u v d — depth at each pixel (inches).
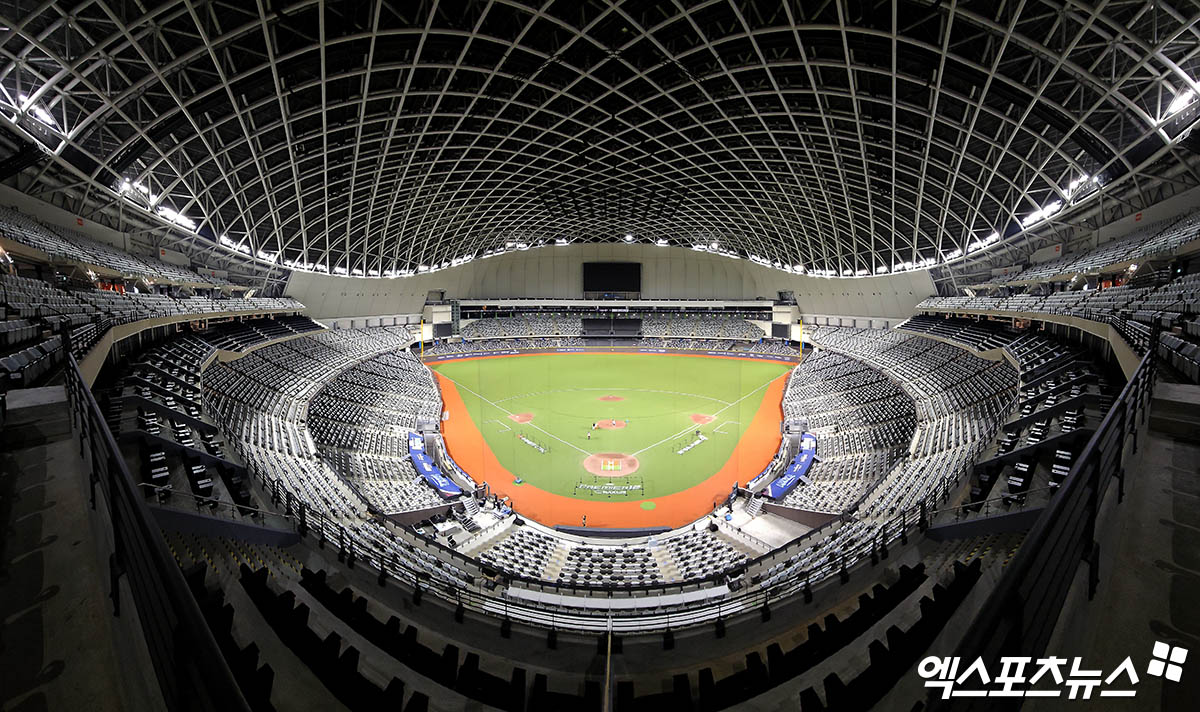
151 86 1026.7
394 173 1786.4
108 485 168.7
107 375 886.4
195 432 780.0
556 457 1499.8
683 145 1707.7
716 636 445.7
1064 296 1393.9
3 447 317.4
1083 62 959.0
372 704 237.0
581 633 450.0
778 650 328.2
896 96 1211.2
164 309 1289.4
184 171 1373.0
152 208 1441.9
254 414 1218.0
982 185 1507.1
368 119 1347.2
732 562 818.8
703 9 1037.8
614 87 1334.9
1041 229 1633.9
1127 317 862.5
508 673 402.9
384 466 1261.1
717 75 1241.4
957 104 1216.2
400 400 1879.9
